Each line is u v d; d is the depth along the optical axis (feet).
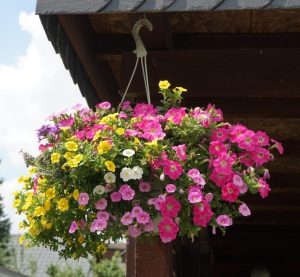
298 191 17.26
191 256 15.34
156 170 6.46
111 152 6.42
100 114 7.32
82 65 9.67
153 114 7.28
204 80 8.75
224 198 6.44
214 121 6.91
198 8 6.78
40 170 6.69
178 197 6.41
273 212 20.21
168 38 8.66
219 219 6.47
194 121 6.85
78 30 8.52
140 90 8.73
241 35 9.30
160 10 6.86
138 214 6.31
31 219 6.86
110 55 9.59
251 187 6.55
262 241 22.76
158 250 7.54
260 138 6.92
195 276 15.52
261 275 24.70
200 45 9.37
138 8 6.91
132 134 6.66
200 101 10.27
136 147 6.51
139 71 8.82
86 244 6.80
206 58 8.82
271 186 15.92
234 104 10.66
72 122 7.13
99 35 9.59
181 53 8.83
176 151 6.55
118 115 7.09
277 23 8.94
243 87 8.69
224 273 25.99
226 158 6.51
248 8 6.70
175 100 7.50
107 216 6.40
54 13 7.05
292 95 8.82
